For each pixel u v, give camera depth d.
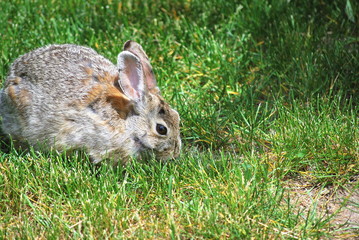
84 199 9.02
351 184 9.83
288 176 10.08
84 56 10.62
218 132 11.05
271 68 12.65
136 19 14.39
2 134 10.74
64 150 9.92
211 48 13.09
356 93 11.89
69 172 9.45
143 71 9.77
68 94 9.89
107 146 9.84
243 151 10.36
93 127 9.77
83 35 13.66
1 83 11.81
